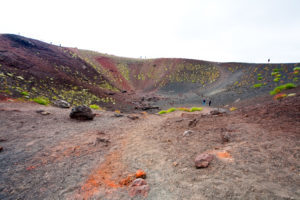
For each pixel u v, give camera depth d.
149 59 94.50
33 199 2.59
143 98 44.66
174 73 74.69
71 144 5.41
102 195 2.61
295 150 3.22
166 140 5.54
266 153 3.30
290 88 14.19
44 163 3.93
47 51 49.22
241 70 58.44
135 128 8.34
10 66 26.70
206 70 71.25
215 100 31.39
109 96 38.69
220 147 4.15
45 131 6.74
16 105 11.18
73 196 2.63
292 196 2.00
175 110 20.09
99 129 7.86
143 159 4.05
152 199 2.38
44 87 25.02
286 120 5.35
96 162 4.04
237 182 2.48
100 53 92.62
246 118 6.83
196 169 3.17
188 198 2.31
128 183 2.94
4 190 2.82
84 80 44.97
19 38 44.19
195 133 5.84
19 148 4.82
